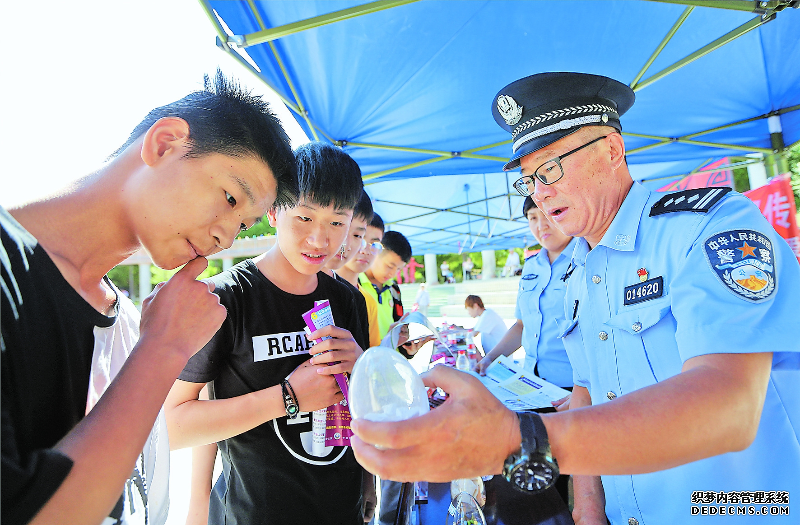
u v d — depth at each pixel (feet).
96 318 2.52
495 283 58.34
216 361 3.85
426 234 36.55
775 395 3.25
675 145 14.23
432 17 7.77
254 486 3.90
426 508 4.27
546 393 6.22
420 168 15.51
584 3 7.68
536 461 1.92
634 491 3.65
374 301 8.04
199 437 3.54
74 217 2.40
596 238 4.17
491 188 23.17
